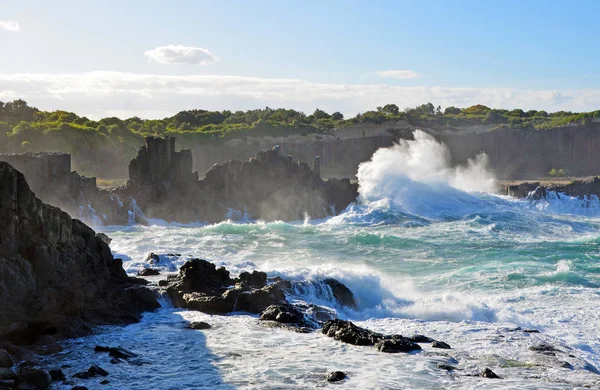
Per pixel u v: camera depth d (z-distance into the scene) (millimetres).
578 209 99875
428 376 22875
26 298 27016
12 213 28219
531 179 164625
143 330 28766
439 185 93875
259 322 30359
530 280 44750
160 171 84562
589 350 29781
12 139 140500
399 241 61719
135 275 39688
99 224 75062
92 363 23828
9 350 24109
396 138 187875
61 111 197875
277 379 22375
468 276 46406
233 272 42188
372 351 25875
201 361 24328
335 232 68125
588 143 197625
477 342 28203
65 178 75000
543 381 22609
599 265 50281
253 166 87625
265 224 72875
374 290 39719
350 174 169625
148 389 21281
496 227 74062
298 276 39938
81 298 29625
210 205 83625
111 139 156625
